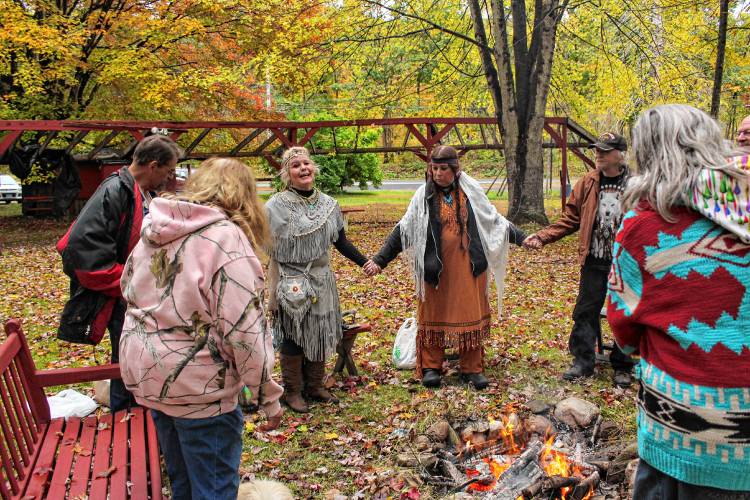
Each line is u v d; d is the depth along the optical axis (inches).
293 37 550.3
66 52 518.9
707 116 74.1
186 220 83.3
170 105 552.1
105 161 647.1
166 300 82.3
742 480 69.4
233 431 88.0
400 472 130.5
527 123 533.3
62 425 123.0
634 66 584.1
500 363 205.2
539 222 540.4
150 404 85.2
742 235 67.8
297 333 163.9
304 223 163.6
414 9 565.9
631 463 121.7
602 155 169.6
